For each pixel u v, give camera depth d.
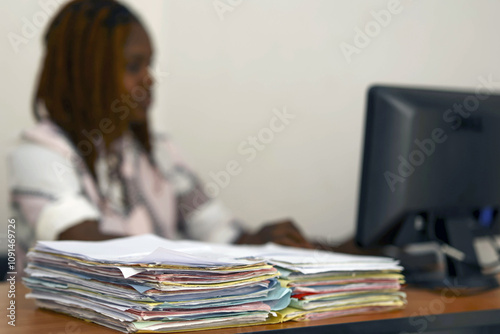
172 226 2.16
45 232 1.50
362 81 2.75
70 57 1.79
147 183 2.07
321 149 2.80
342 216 2.79
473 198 1.38
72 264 0.88
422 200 1.32
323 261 0.97
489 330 1.07
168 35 2.71
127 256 0.85
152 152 2.08
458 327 1.03
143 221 2.04
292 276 0.91
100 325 0.85
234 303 0.83
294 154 2.79
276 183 2.80
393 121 1.29
